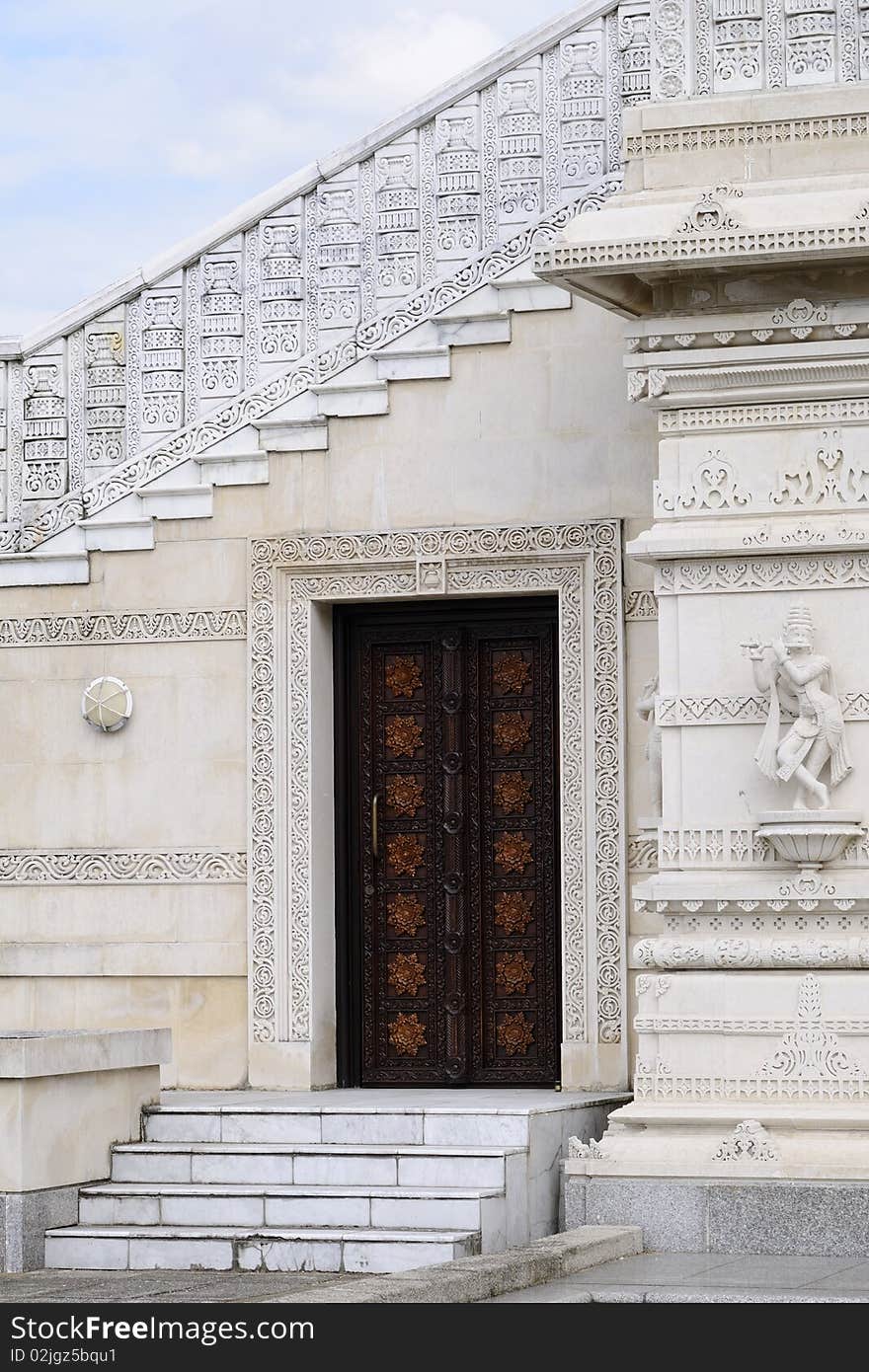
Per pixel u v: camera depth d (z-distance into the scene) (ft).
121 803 41.52
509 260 39.78
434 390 40.16
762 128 35.45
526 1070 39.99
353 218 41.27
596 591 38.96
